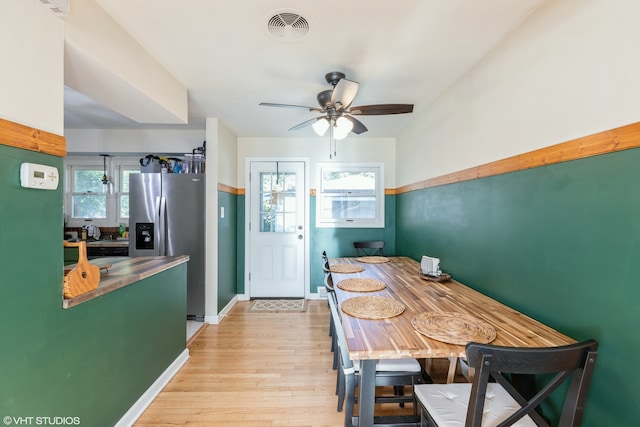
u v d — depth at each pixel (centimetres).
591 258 126
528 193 163
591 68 125
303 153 435
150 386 202
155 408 195
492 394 138
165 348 223
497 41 185
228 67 218
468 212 227
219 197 351
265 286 441
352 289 207
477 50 195
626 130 111
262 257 440
